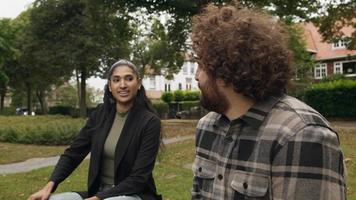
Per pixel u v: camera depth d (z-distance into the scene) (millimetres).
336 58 53156
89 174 3951
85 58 39562
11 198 7527
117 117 4027
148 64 45094
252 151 1576
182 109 49000
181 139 16812
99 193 3650
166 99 50000
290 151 1467
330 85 31438
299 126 1485
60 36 40375
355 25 27625
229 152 1646
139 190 3727
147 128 3895
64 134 18047
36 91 60375
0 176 10148
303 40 36062
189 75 77562
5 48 37062
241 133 1633
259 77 1575
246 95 1621
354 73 52188
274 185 1505
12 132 19000
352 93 30406
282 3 25219
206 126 1879
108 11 27891
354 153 10594
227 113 1721
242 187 1575
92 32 37969
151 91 74062
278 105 1596
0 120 26906
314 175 1417
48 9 39812
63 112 57062
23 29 43938
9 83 53438
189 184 8070
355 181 7824
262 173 1533
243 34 1598
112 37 38188
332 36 28078
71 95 68938
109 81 4051
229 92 1677
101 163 3938
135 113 3965
